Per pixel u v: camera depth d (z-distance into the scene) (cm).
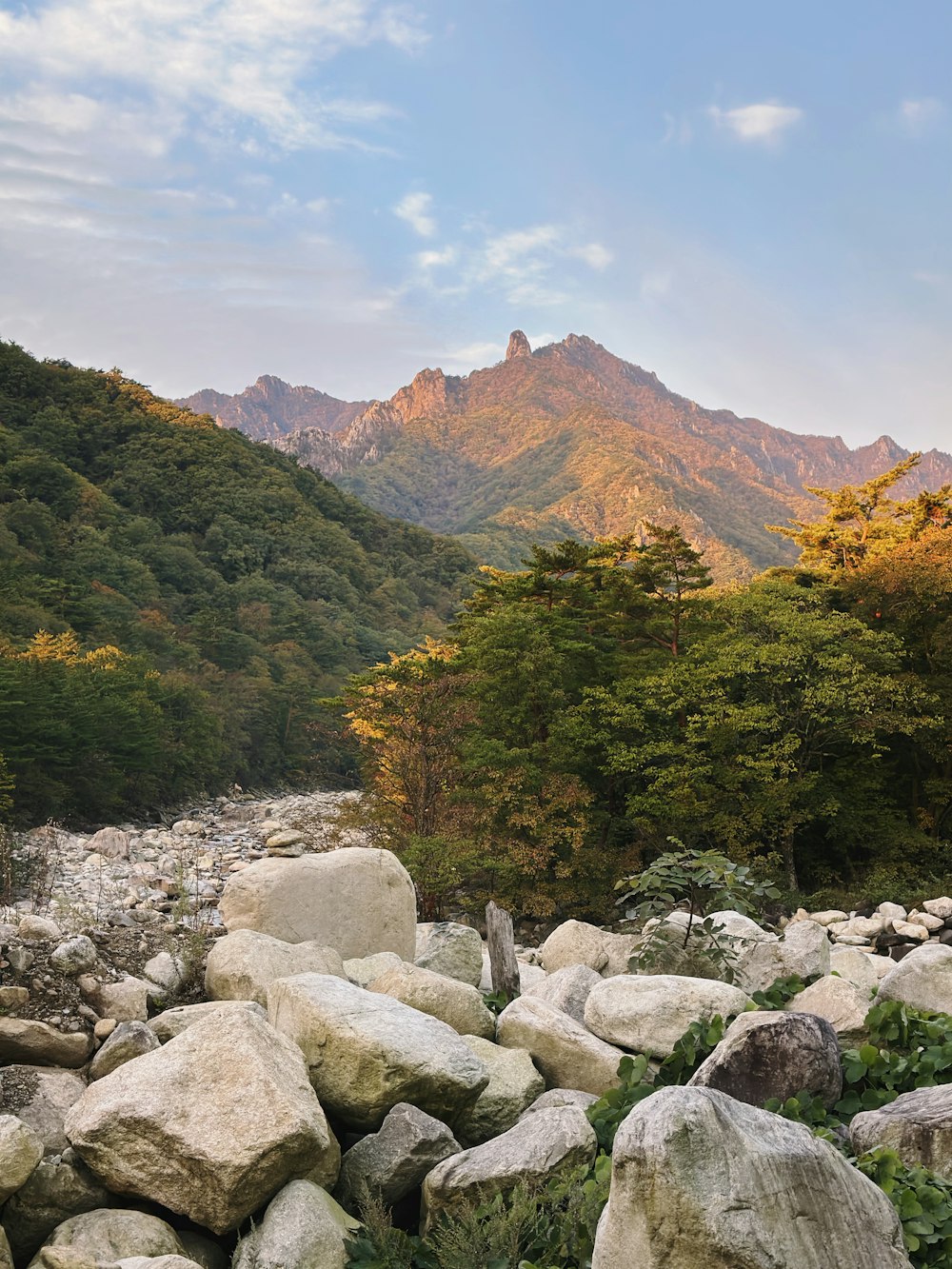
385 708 3058
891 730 3059
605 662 3547
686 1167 387
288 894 1053
